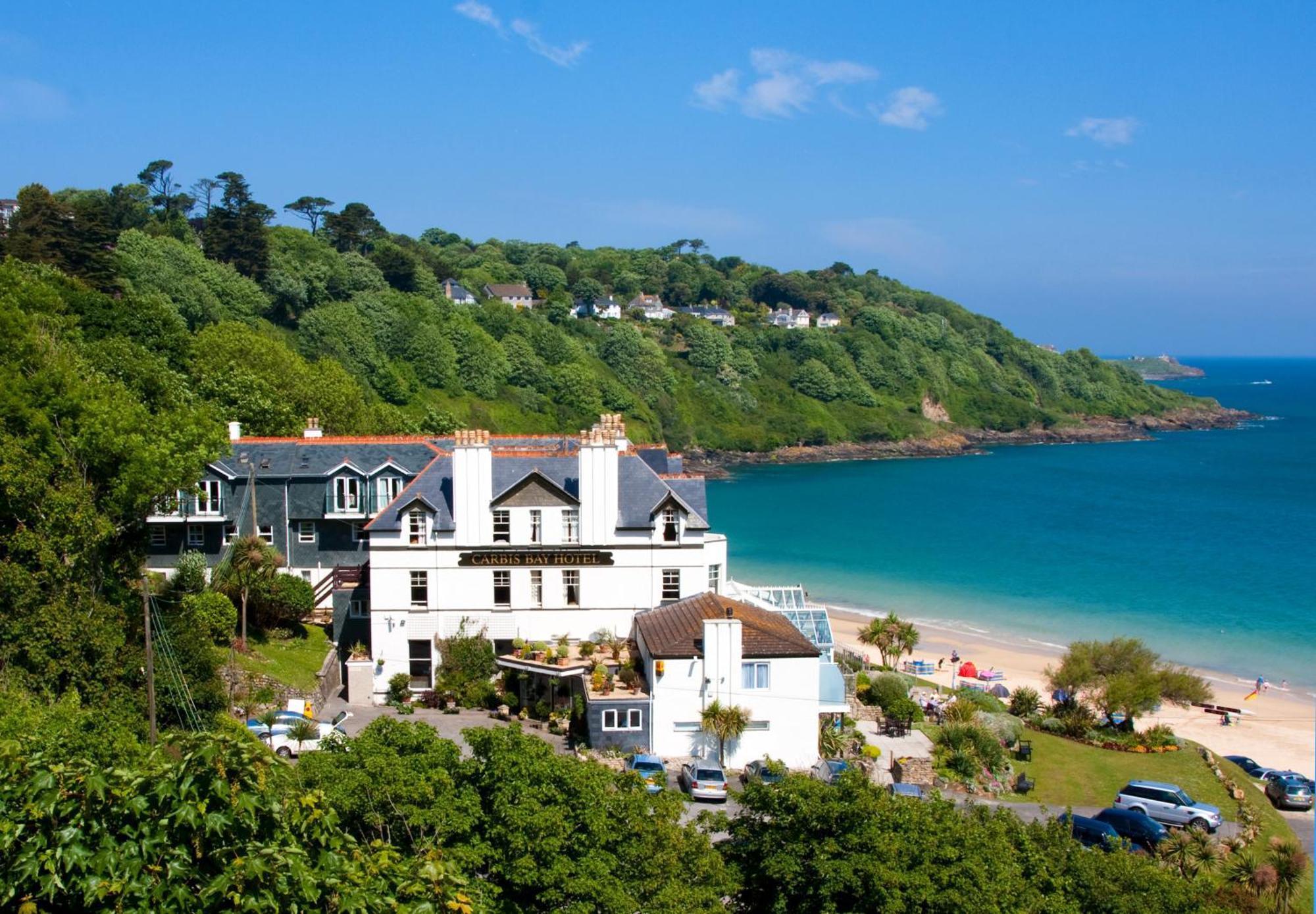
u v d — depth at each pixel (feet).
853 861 83.87
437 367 618.44
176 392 262.47
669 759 169.99
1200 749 207.21
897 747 183.83
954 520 526.16
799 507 571.69
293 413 302.66
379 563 192.85
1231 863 134.31
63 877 64.28
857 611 352.49
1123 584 386.93
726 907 90.02
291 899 65.21
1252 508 560.61
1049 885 88.43
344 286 631.56
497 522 194.80
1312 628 325.83
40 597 140.77
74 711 121.70
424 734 90.38
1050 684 237.04
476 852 80.74
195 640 157.38
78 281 331.77
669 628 179.73
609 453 194.49
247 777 67.41
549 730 177.99
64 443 156.46
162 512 202.59
